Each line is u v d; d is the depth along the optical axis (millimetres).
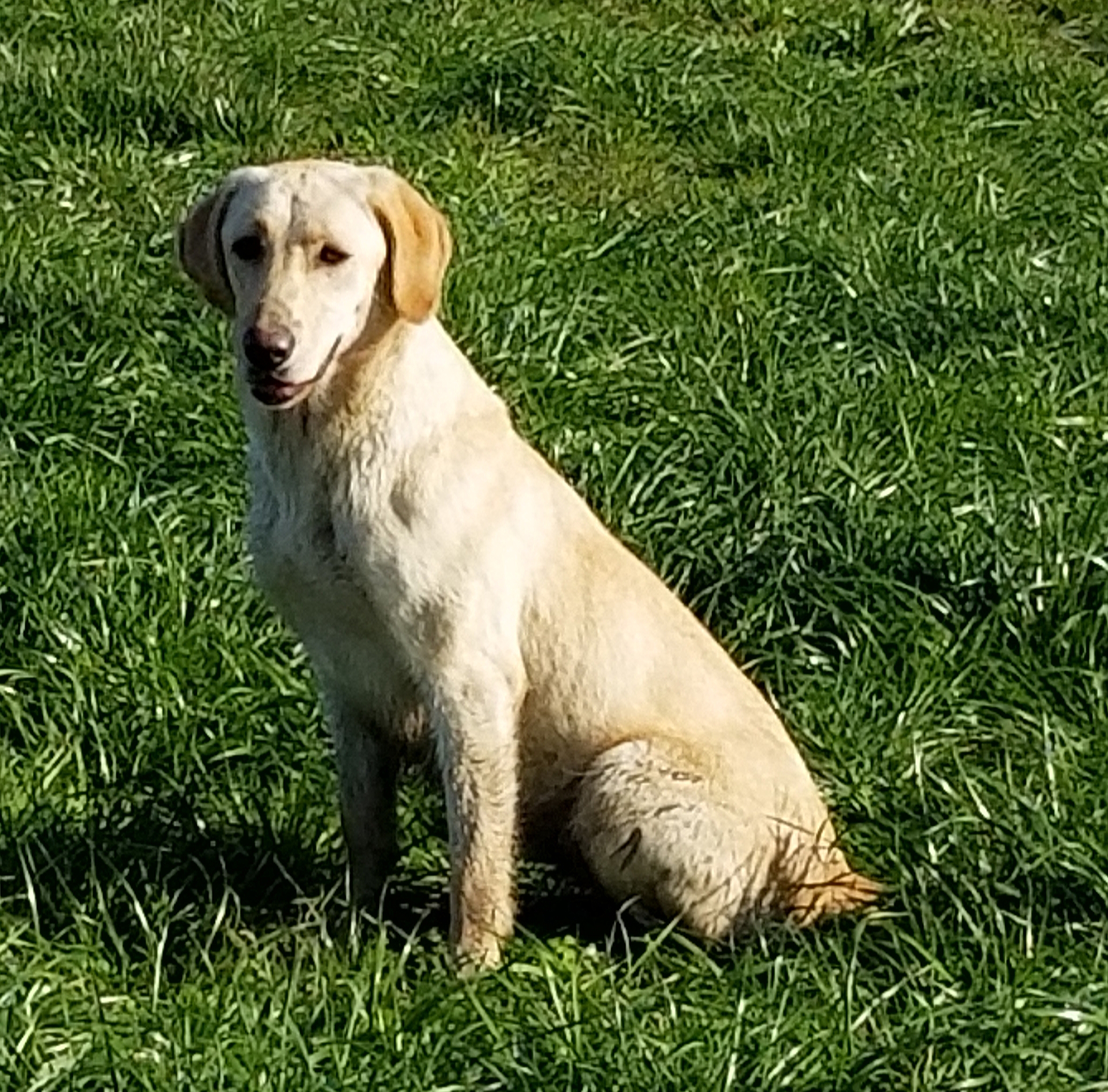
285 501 3049
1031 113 5969
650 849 3137
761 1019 2912
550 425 4191
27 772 3371
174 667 3553
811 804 3240
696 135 5766
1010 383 4359
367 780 3213
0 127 5375
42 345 4359
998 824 3258
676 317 4613
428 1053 2850
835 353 4500
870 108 5859
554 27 6238
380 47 6059
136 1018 2873
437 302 3004
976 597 3770
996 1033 2891
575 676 3152
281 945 3068
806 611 3771
